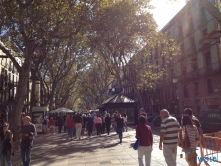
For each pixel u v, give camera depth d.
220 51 26.67
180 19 35.75
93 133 20.38
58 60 32.38
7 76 38.62
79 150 11.40
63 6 15.14
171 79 38.62
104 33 21.97
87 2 15.41
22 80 14.76
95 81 47.12
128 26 21.88
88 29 21.09
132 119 25.09
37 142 15.36
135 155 9.57
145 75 28.59
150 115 38.47
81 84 49.28
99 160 8.86
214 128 16.64
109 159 8.96
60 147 12.66
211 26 28.06
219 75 26.86
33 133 7.45
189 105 33.38
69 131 16.12
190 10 32.84
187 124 5.77
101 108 27.56
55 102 40.44
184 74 34.09
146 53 27.14
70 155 10.15
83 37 25.47
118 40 23.39
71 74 40.94
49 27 16.25
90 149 11.58
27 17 16.23
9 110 36.34
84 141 14.91
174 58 37.41
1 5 15.09
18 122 14.39
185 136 5.64
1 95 34.91
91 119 17.42
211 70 28.08
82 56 32.56
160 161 8.24
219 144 6.03
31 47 14.70
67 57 31.48
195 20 31.70
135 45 25.55
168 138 5.55
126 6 20.66
